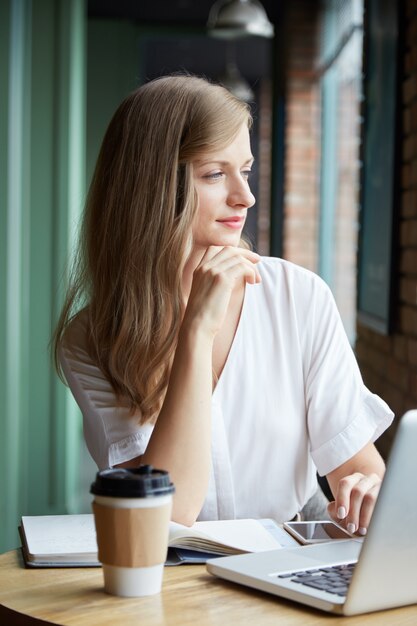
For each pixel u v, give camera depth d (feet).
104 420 6.24
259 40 38.09
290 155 28.25
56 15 15.67
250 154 6.31
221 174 6.22
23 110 15.15
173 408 5.55
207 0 29.45
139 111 6.22
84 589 4.51
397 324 12.70
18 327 14.21
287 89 28.19
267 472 6.54
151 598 4.38
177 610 4.22
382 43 13.37
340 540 5.12
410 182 11.87
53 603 4.31
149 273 6.15
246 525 5.52
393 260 12.62
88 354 6.49
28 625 4.15
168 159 6.11
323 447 6.45
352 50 21.12
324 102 27.04
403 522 4.07
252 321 6.63
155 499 4.34
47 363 16.21
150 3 29.86
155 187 6.13
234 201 6.23
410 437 4.00
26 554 4.98
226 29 22.41
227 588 4.53
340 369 6.60
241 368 6.54
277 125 30.76
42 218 15.88
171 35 31.71
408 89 11.99
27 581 4.65
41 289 16.01
